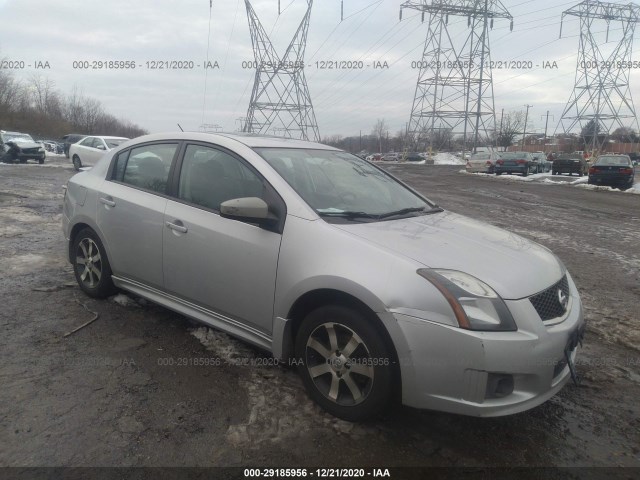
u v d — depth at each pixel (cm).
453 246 300
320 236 297
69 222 470
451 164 5528
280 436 271
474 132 5012
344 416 285
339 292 280
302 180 345
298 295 295
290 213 314
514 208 1374
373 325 272
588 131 5969
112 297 464
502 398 255
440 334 252
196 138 390
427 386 258
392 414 298
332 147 446
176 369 338
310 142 436
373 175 421
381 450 264
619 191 2091
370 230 305
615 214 1320
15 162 2536
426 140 6325
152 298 399
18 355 346
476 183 2408
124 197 411
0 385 307
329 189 354
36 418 276
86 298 462
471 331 250
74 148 2167
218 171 364
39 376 320
